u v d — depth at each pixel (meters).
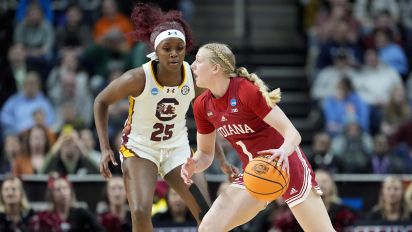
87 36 16.72
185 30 7.92
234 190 7.30
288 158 7.18
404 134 14.74
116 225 10.33
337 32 16.62
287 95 17.45
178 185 8.05
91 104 15.13
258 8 19.00
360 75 16.22
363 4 18.83
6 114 14.73
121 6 17.28
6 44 16.67
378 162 13.59
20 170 12.52
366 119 15.36
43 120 13.56
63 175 11.09
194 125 16.33
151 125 7.88
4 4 17.30
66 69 15.20
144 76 7.68
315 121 15.48
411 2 19.00
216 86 7.17
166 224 10.39
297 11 18.67
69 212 10.35
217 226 7.23
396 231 10.60
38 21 16.22
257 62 17.95
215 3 18.83
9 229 10.14
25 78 15.16
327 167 13.16
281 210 10.32
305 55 18.14
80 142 12.44
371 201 11.69
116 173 12.26
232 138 7.38
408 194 11.05
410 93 16.70
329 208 10.47
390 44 17.16
